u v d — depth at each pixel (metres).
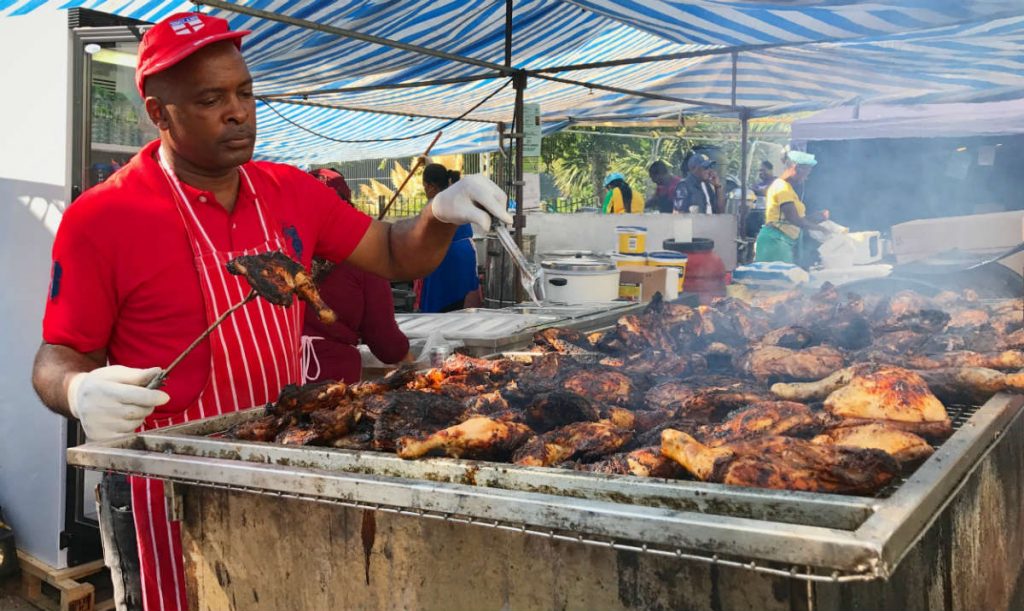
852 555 1.34
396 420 2.22
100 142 4.73
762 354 2.97
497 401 2.45
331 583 2.17
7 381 4.82
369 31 7.12
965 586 2.32
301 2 6.10
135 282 2.73
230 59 2.70
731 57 10.00
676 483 1.73
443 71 9.12
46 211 4.55
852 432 2.07
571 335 3.50
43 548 4.68
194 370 2.79
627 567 1.78
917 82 10.73
